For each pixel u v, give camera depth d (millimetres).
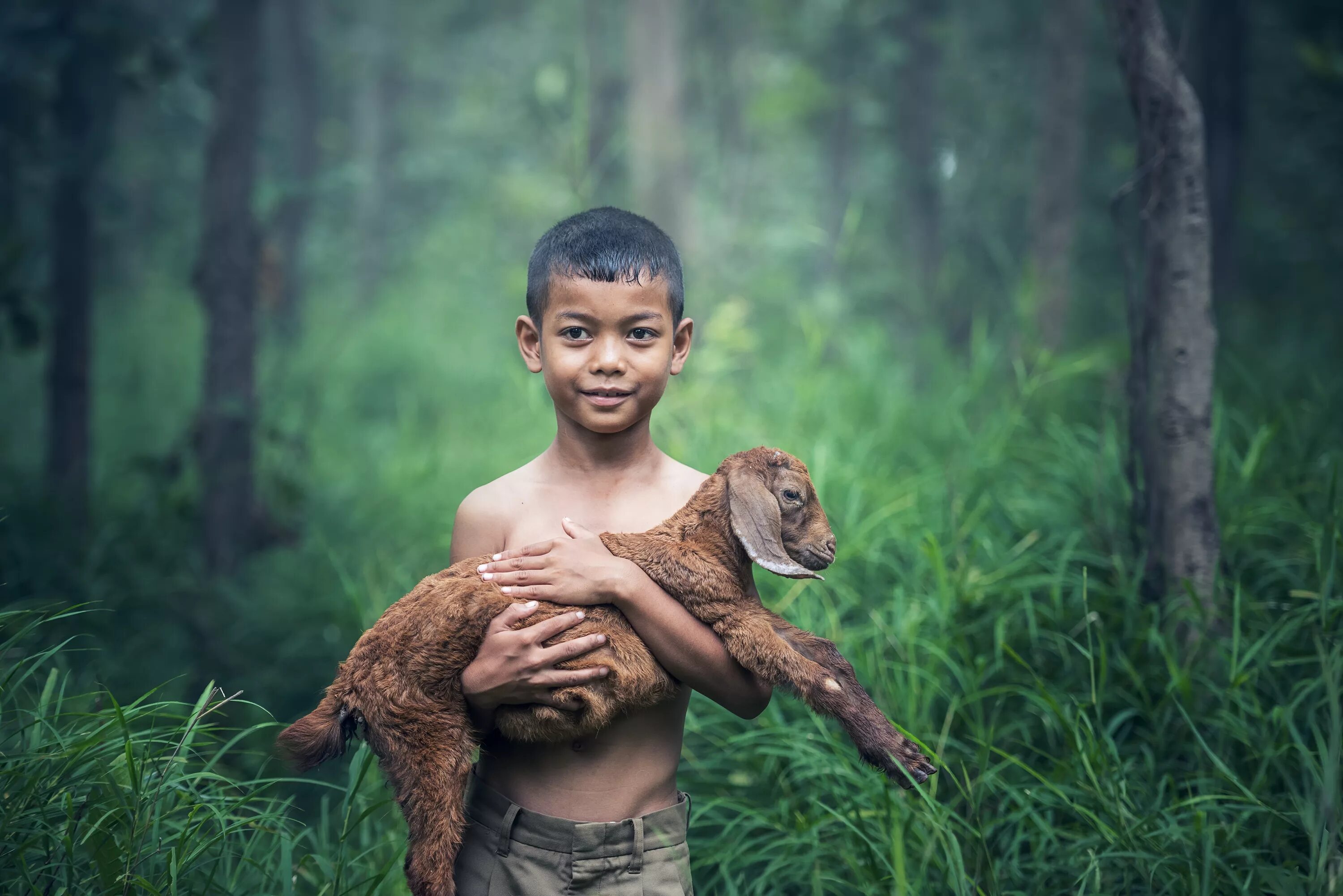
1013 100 12625
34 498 6215
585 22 11531
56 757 2445
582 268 2186
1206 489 3424
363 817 2574
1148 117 3479
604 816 2131
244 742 4156
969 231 12211
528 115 18266
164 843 2561
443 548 5293
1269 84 12156
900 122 12906
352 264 17812
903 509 4359
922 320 10867
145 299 15531
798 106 13734
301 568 5883
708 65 15570
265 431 6844
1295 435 4238
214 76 6602
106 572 5383
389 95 19172
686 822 2273
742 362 8875
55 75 6641
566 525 2193
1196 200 3424
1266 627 3301
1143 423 3611
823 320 9914
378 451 9195
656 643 2076
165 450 9344
